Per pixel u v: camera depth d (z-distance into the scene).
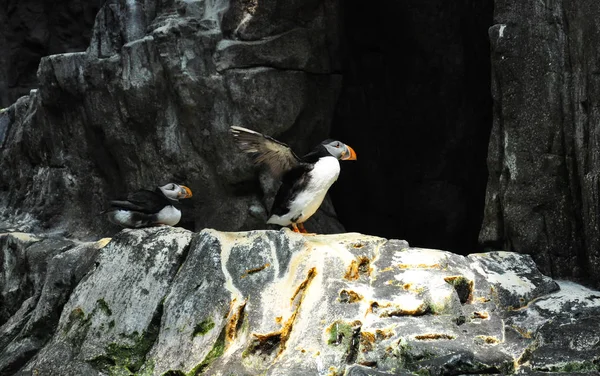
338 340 6.57
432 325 6.62
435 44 11.03
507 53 8.00
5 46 14.31
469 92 11.11
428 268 7.23
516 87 7.98
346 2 11.17
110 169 10.59
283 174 7.51
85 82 10.24
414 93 11.29
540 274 7.71
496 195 8.39
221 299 7.03
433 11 10.93
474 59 11.07
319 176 7.20
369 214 11.63
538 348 6.55
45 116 10.80
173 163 9.98
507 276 7.58
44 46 14.41
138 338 7.26
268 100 9.69
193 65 9.68
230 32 9.80
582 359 6.29
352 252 7.24
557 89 7.81
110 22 10.30
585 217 7.61
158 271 7.54
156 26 9.97
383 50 11.40
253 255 7.29
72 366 7.26
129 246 7.87
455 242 11.34
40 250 9.34
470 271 7.48
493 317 7.09
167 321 7.18
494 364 6.28
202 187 9.99
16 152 11.58
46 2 14.37
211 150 9.82
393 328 6.57
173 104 9.95
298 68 9.85
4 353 8.08
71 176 10.77
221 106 9.71
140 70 9.86
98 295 7.75
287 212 7.45
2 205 11.56
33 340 8.13
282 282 7.05
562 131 7.83
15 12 14.33
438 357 6.27
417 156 11.40
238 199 9.96
